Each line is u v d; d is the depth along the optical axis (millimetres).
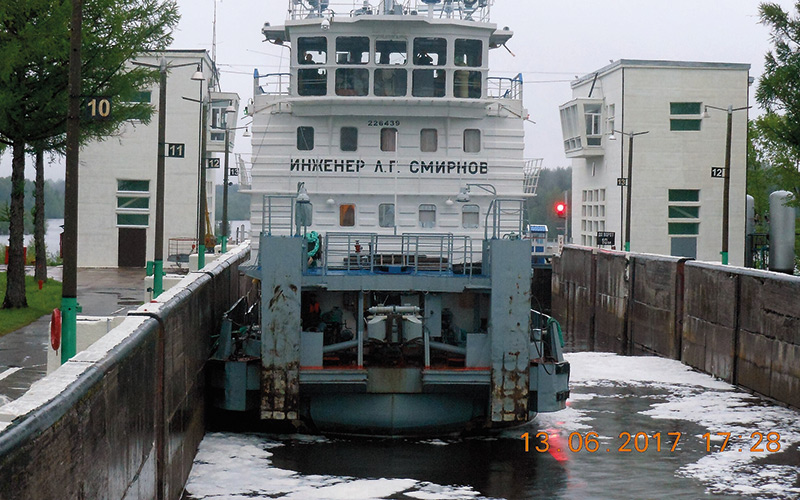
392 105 26062
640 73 65375
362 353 22516
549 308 56875
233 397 23141
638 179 65812
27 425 9078
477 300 24047
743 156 66125
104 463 12039
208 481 19625
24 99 32750
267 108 26422
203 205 41188
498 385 21875
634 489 20078
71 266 15656
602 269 53250
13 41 30516
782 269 50688
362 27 26016
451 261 23203
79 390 10844
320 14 27594
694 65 65438
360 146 26422
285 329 21750
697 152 65938
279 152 26375
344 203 26406
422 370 22156
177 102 61031
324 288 22250
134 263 61531
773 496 19828
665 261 41750
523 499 19156
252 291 44375
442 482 20031
